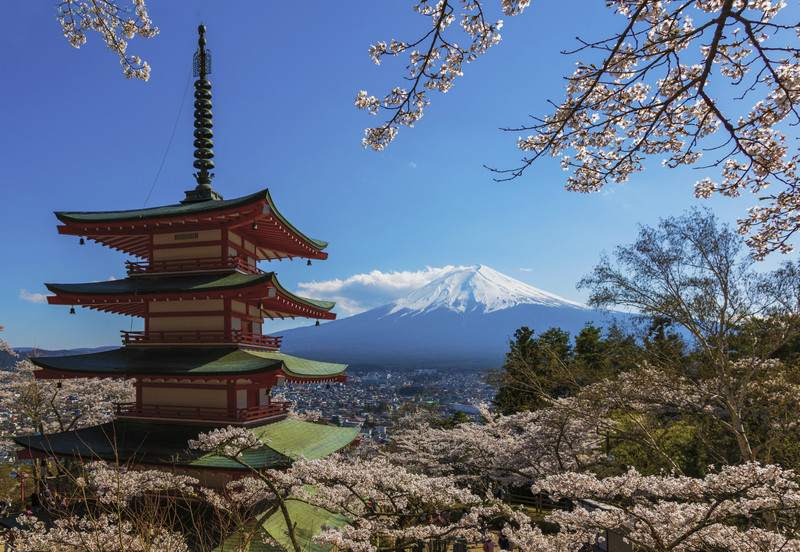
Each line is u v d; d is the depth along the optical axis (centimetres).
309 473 1094
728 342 1822
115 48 594
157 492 1348
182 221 1741
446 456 2677
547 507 2116
